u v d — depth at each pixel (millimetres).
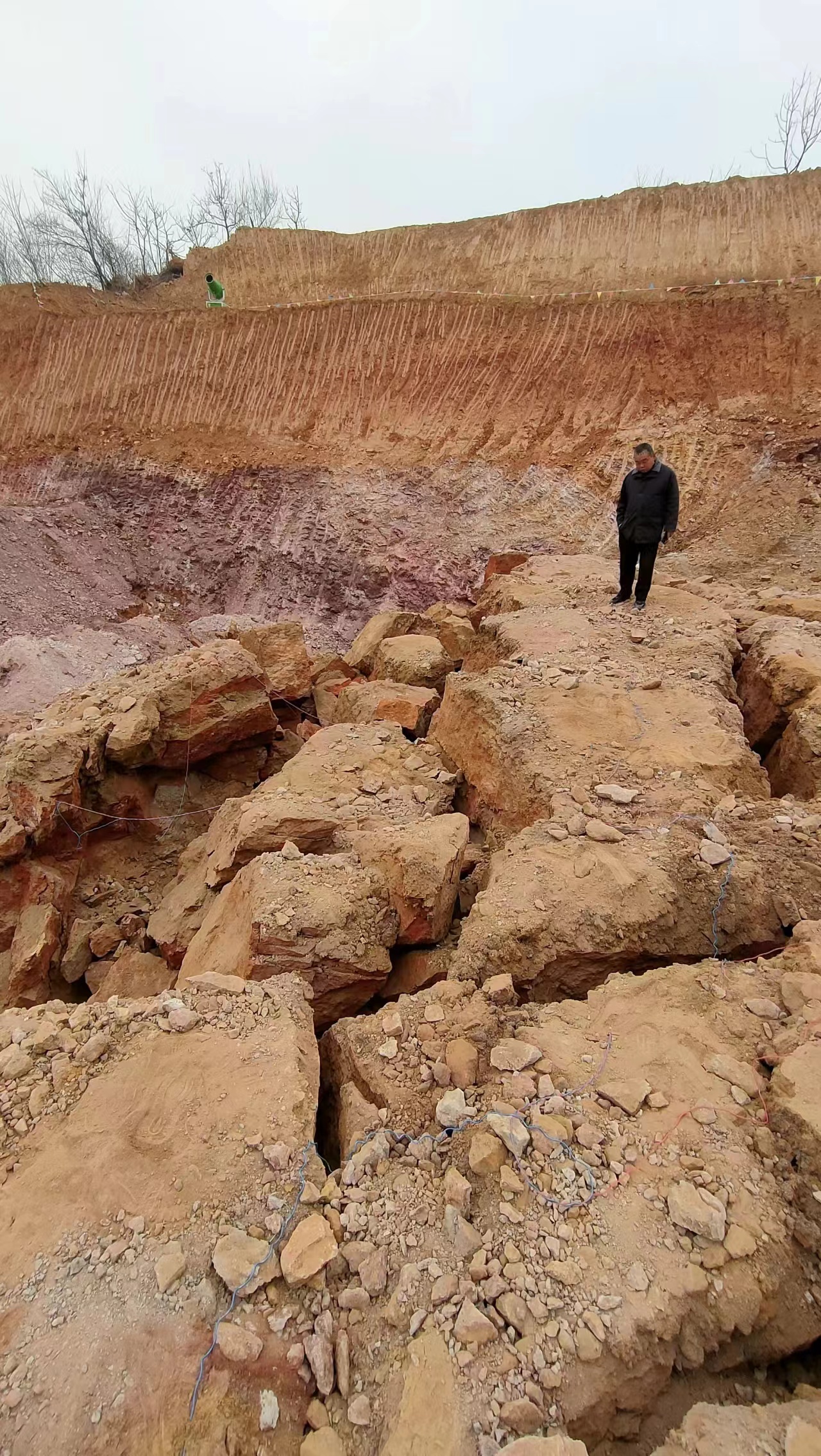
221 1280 2205
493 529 15453
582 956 3480
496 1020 3148
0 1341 2086
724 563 12641
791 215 20281
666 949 3615
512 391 17047
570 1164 2480
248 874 4328
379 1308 2158
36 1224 2381
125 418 19562
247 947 3871
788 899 3764
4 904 5926
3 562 14906
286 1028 3113
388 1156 2625
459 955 3533
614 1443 1965
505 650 7109
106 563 17047
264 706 7383
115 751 6457
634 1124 2615
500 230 23125
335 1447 1864
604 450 15602
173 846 6973
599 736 5223
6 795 6121
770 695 6094
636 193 22125
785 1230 2299
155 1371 2006
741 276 19484
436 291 22078
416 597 15180
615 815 4316
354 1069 3078
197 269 25141
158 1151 2588
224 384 19281
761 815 4309
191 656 7438
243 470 17891
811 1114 2469
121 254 28688
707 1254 2219
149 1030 3127
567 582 8953
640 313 16609
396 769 6066
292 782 5812
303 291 24031
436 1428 1829
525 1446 1739
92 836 6605
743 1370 2201
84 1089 2865
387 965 3863
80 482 18859
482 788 5594
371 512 16328
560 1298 2113
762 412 14953
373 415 17969
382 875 4184
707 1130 2574
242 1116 2695
